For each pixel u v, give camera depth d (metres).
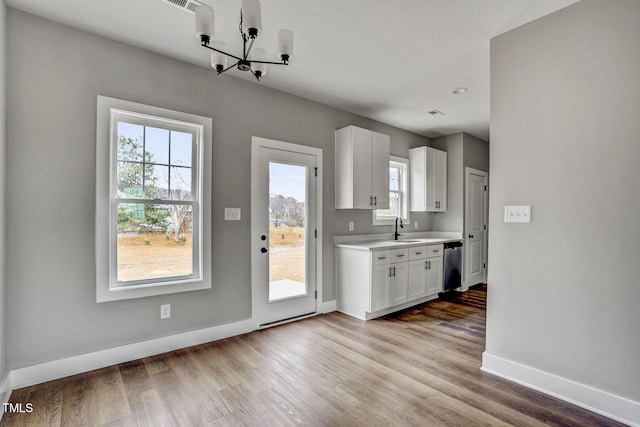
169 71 2.76
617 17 1.88
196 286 2.87
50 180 2.25
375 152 4.10
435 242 4.49
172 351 2.76
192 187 2.92
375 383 2.25
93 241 2.41
